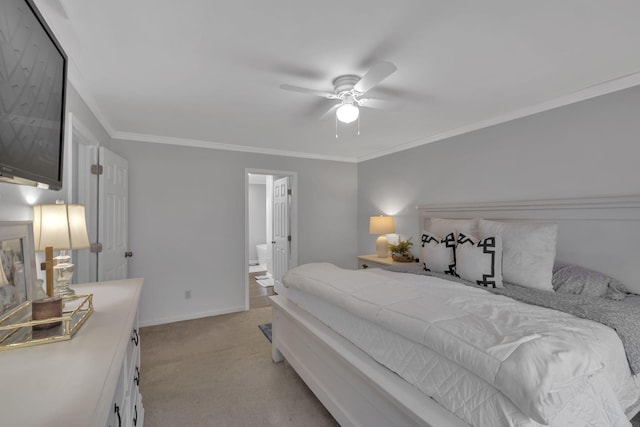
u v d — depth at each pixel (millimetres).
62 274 1482
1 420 581
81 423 581
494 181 3021
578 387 1014
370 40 1668
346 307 1694
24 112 1016
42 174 1172
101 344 938
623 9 1428
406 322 1336
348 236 4977
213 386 2289
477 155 3176
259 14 1444
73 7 1369
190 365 2605
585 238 2359
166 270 3633
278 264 4988
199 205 3822
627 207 2154
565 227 2475
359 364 1472
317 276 2203
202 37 1624
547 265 2195
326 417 1951
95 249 2473
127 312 1250
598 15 1474
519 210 2785
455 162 3410
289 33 1598
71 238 1507
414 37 1644
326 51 1773
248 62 1886
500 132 2963
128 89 2254
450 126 3268
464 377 1106
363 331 1620
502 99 2527
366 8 1411
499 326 1213
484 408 1020
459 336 1155
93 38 1616
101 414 615
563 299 1854
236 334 3277
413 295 1620
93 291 1581
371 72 1679
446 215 3486
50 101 1218
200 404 2074
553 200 2535
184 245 3734
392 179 4324
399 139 3797
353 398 1562
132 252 3445
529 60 1898
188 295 3752
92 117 2551
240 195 4090
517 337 1096
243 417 1947
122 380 1140
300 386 2295
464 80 2170
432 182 3709
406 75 2084
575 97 2410
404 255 3771
